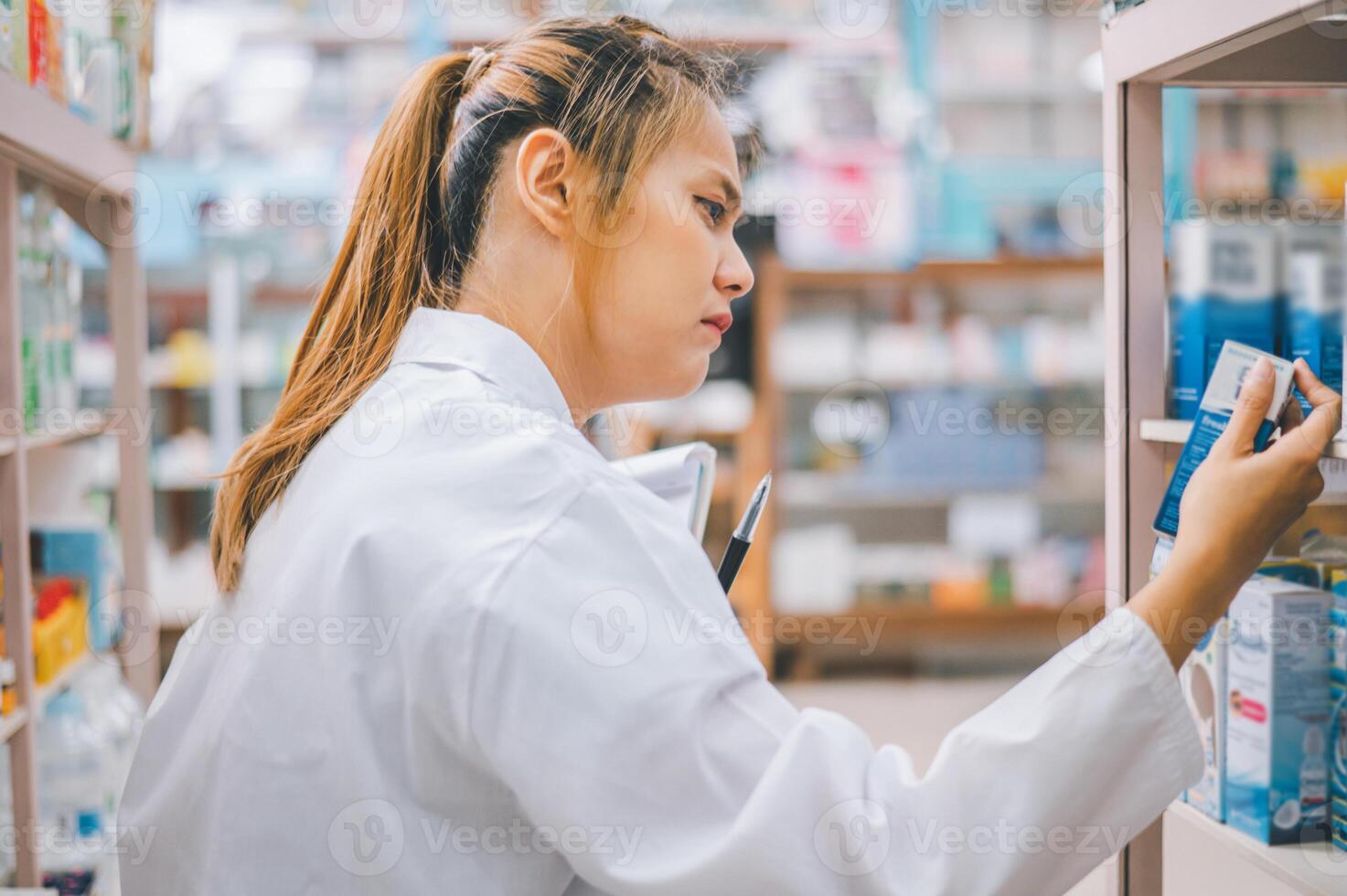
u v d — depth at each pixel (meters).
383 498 0.78
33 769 1.93
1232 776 1.16
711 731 0.73
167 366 4.62
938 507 5.79
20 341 1.99
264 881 0.78
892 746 0.79
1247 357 1.00
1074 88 5.45
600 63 0.91
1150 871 1.21
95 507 2.60
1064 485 5.47
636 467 1.24
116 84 2.28
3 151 1.84
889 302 5.60
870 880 0.69
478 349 0.86
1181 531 0.83
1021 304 5.61
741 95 1.09
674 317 0.92
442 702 0.73
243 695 0.81
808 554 5.36
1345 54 1.14
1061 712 0.73
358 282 0.95
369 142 4.42
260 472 0.93
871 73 5.25
